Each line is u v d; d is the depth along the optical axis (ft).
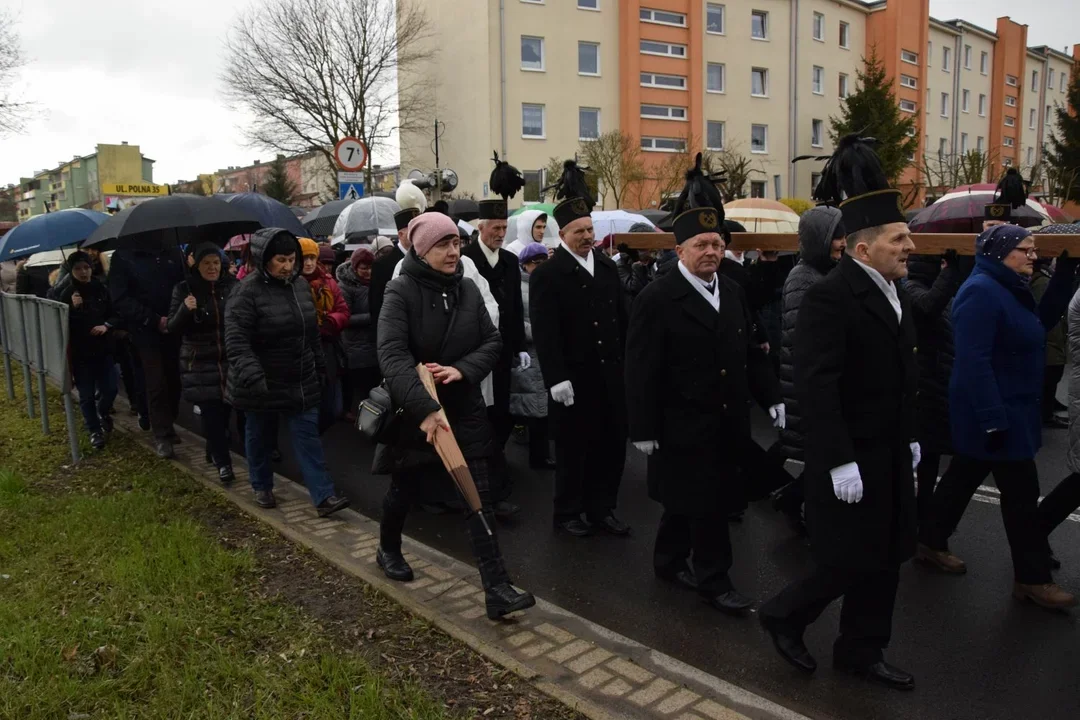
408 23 103.24
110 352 23.75
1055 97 187.62
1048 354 25.52
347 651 10.99
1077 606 13.00
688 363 12.35
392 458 12.93
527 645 11.43
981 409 12.50
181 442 23.82
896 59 133.59
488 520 12.18
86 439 23.82
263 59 103.65
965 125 158.61
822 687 10.73
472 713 9.49
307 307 17.48
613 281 16.31
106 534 15.37
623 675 10.57
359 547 15.40
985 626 12.41
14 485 18.58
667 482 12.71
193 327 19.31
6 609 12.09
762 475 12.62
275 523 16.47
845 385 10.09
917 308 14.83
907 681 10.57
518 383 20.12
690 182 12.89
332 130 105.70
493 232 18.62
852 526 9.99
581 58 102.73
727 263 18.90
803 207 87.71
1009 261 12.69
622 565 15.10
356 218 33.63
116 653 10.82
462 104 101.60
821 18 126.00
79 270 23.25
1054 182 103.86
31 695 9.78
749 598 13.23
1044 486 19.85
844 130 112.27
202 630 11.43
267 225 28.37
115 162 251.80
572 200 15.83
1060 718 9.92
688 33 107.76
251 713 9.52
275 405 16.99
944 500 14.32
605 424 16.38
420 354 12.59
